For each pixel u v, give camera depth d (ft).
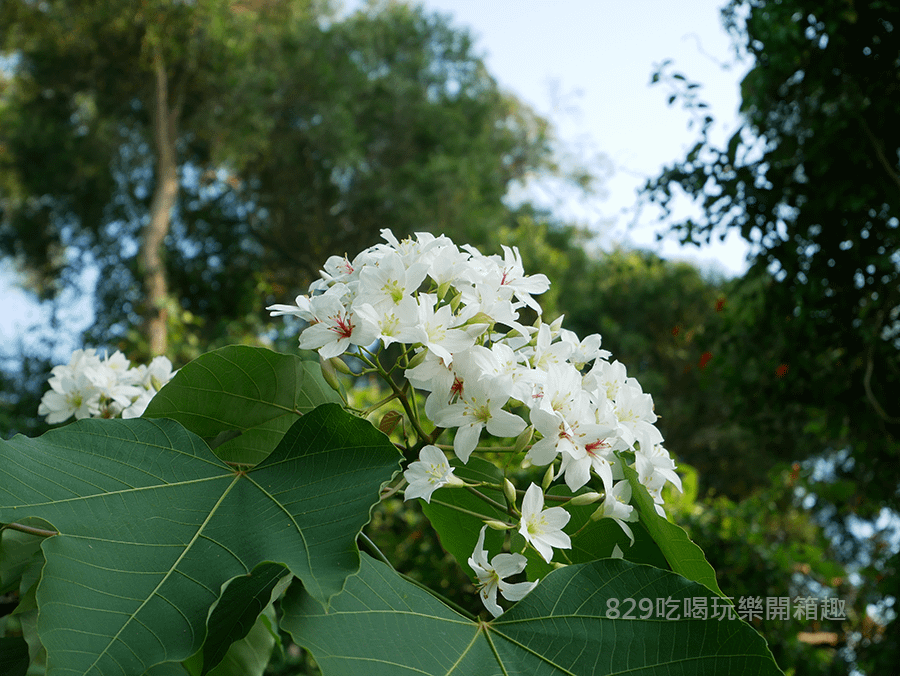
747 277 16.62
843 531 32.07
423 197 54.29
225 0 45.57
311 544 2.59
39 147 53.31
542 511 3.22
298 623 2.48
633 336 56.70
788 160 15.51
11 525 3.24
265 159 55.42
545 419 3.20
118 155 55.52
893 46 14.40
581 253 63.52
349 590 2.70
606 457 3.33
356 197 56.34
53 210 56.80
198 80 48.80
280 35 56.34
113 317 41.68
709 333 18.43
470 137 65.67
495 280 3.70
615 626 2.80
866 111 14.51
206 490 2.94
